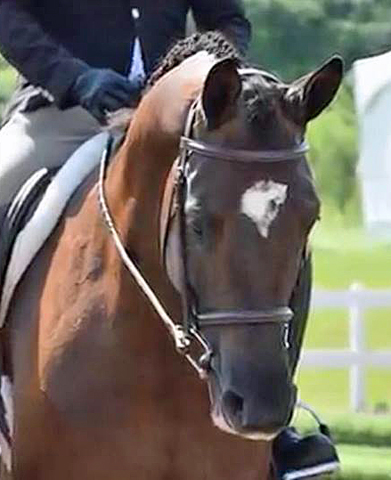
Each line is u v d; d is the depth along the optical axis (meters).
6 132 12.16
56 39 11.84
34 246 11.28
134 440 10.51
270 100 9.57
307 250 9.66
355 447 28.52
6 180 11.90
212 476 10.49
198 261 9.41
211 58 10.34
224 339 9.30
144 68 11.88
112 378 10.55
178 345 9.80
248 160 9.41
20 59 11.36
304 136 9.67
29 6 11.69
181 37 12.04
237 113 9.53
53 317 10.94
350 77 61.75
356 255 58.34
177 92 10.16
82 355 10.67
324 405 34.41
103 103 11.02
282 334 9.30
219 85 9.55
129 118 10.88
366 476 25.33
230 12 12.05
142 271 10.38
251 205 9.28
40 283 11.21
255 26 61.50
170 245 9.84
